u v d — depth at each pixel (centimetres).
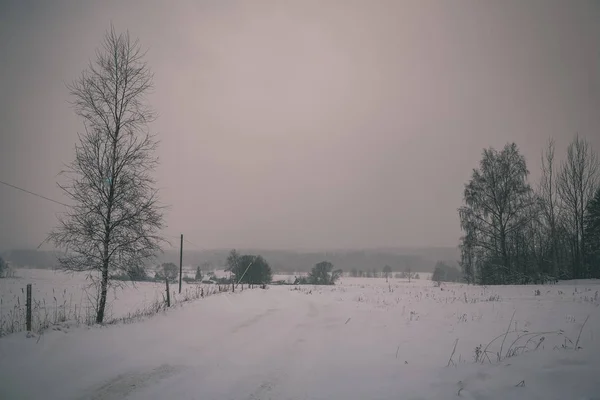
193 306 1431
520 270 3253
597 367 554
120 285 1234
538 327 968
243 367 700
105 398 527
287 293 2539
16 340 750
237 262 6612
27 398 512
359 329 1095
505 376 566
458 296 1925
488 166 3497
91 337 831
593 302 1377
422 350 805
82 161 1208
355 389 578
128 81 1323
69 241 1172
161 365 682
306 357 783
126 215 1238
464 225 3500
